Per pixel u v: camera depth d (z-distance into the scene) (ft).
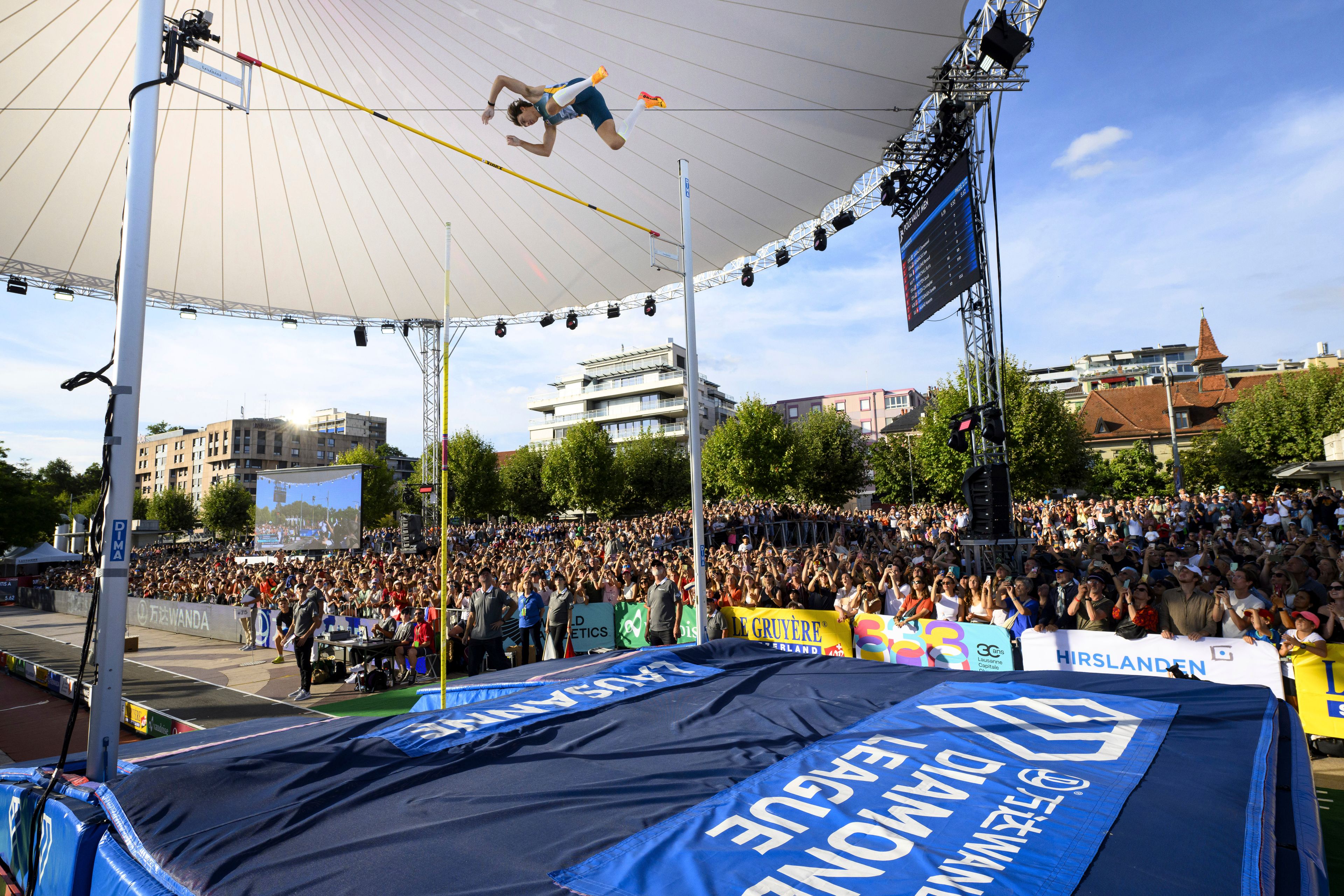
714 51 27.63
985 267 32.86
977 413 33.94
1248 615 20.49
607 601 38.06
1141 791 8.96
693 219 39.42
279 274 43.21
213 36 14.75
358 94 29.63
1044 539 55.26
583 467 134.82
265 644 45.21
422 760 11.18
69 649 49.21
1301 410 103.45
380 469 165.58
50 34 24.49
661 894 6.77
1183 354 292.81
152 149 12.35
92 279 42.45
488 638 29.32
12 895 10.37
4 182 32.12
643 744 11.72
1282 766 10.05
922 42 27.30
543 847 7.88
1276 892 6.59
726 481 121.70
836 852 7.55
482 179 35.14
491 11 25.63
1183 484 127.95
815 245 40.75
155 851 8.01
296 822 8.75
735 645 20.38
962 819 8.29
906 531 69.36
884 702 13.85
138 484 351.25
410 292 47.50
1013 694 13.55
